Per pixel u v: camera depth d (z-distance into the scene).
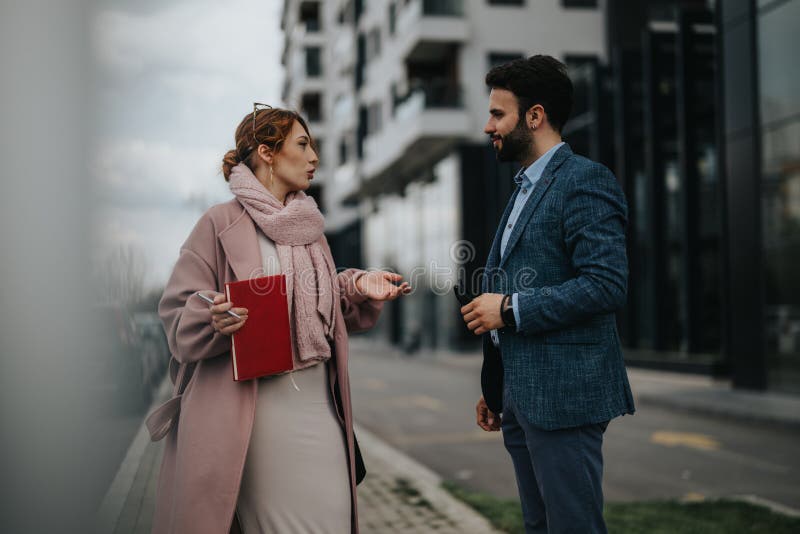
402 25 27.05
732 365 12.84
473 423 9.77
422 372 19.17
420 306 30.06
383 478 5.85
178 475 2.12
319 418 2.29
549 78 2.33
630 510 4.76
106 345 2.31
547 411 2.17
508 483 6.15
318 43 44.41
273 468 2.22
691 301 15.50
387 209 35.03
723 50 13.16
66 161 1.97
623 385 2.28
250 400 2.17
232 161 2.43
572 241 2.18
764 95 12.22
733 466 6.91
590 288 2.09
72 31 2.02
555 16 25.62
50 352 1.89
